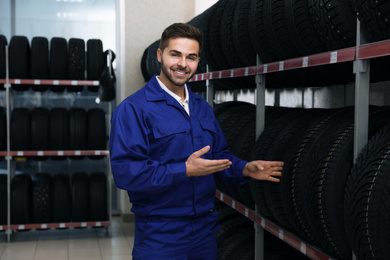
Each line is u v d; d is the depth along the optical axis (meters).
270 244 2.79
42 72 5.02
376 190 1.52
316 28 1.93
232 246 3.01
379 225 1.52
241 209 2.86
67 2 6.07
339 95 3.08
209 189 2.03
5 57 4.93
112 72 4.97
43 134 5.02
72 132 5.08
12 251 4.65
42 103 6.02
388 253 1.53
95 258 4.44
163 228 1.94
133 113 1.88
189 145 1.96
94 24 6.14
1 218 4.92
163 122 1.92
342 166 1.79
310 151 1.96
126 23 5.73
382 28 1.55
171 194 1.93
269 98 4.20
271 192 2.25
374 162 1.56
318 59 1.94
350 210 1.64
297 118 2.38
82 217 5.07
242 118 3.01
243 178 2.12
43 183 5.10
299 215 2.08
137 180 1.79
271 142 2.40
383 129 1.64
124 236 5.25
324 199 1.82
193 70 1.92
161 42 1.92
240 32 2.60
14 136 4.95
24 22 5.98
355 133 1.71
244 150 2.74
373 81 2.47
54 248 4.76
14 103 5.95
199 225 2.02
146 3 5.75
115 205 6.32
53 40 5.12
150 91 1.96
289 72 2.65
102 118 5.16
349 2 1.71
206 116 2.11
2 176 5.12
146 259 1.96
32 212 5.01
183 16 5.84
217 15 2.99
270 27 2.25
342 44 1.84
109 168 5.20
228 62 3.05
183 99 2.06
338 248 1.87
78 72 5.11
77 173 5.36
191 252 2.01
